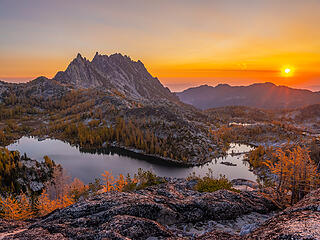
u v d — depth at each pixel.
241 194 21.08
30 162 112.69
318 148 119.81
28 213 45.91
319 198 11.15
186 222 15.68
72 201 55.38
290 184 21.53
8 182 89.38
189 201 17.61
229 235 11.55
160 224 14.38
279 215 11.34
